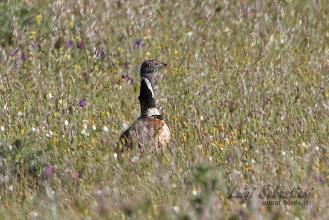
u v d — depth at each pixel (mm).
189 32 44344
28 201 24875
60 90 36438
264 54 41875
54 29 43438
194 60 40969
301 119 32312
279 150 29062
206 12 47031
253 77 37969
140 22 44969
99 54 40906
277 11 47656
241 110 33781
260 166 27188
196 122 32156
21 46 42250
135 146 28438
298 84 37250
